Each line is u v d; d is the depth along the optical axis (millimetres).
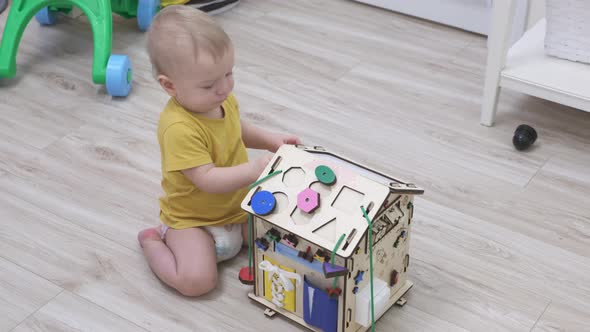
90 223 1472
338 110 1807
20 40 2043
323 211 1118
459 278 1361
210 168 1250
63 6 2104
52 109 1792
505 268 1382
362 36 2104
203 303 1308
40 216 1484
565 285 1347
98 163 1627
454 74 1947
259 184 1174
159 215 1469
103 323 1269
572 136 1723
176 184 1297
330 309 1180
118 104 1817
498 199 1540
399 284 1312
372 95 1862
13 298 1312
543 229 1466
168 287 1339
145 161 1637
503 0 1564
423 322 1277
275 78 1917
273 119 1769
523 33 1955
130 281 1349
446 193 1555
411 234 1454
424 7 2156
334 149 1679
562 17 1621
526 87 1647
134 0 2121
